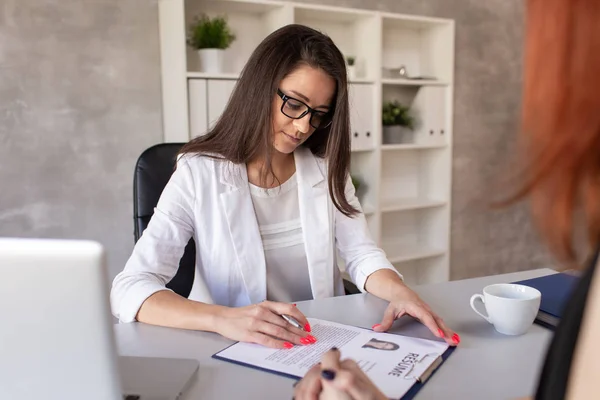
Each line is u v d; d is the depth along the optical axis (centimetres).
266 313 102
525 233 383
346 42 304
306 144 156
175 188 138
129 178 250
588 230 40
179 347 98
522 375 86
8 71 219
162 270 128
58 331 58
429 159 339
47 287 56
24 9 219
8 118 221
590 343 38
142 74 247
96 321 59
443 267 335
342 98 138
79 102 235
